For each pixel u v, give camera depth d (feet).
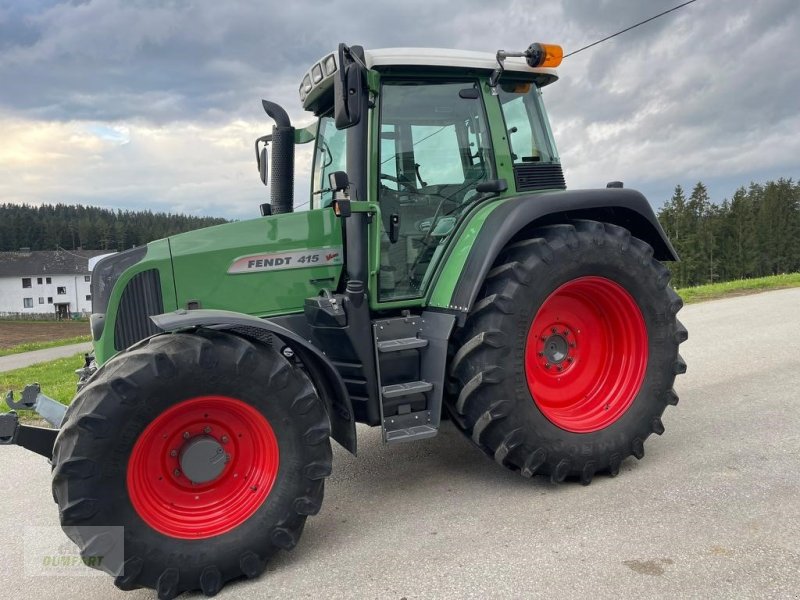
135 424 8.20
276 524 8.87
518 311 10.67
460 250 11.49
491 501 10.82
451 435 14.73
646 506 10.13
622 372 12.06
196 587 8.48
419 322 11.57
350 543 9.63
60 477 7.89
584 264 11.28
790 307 30.17
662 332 12.03
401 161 11.82
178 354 8.46
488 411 10.60
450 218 12.19
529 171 12.89
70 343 108.27
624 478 11.44
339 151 13.07
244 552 8.68
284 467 9.05
